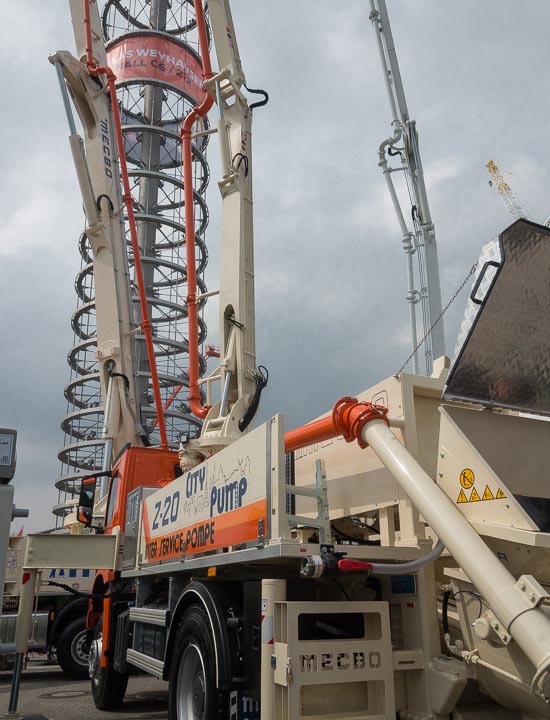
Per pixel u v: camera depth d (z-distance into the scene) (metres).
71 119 12.88
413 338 12.79
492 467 4.02
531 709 3.57
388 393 4.88
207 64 10.20
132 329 13.38
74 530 9.77
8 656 10.93
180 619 5.44
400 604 4.27
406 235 13.43
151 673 6.06
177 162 45.97
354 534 5.56
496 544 3.66
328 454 5.60
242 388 8.91
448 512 3.60
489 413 4.28
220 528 4.80
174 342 41.66
